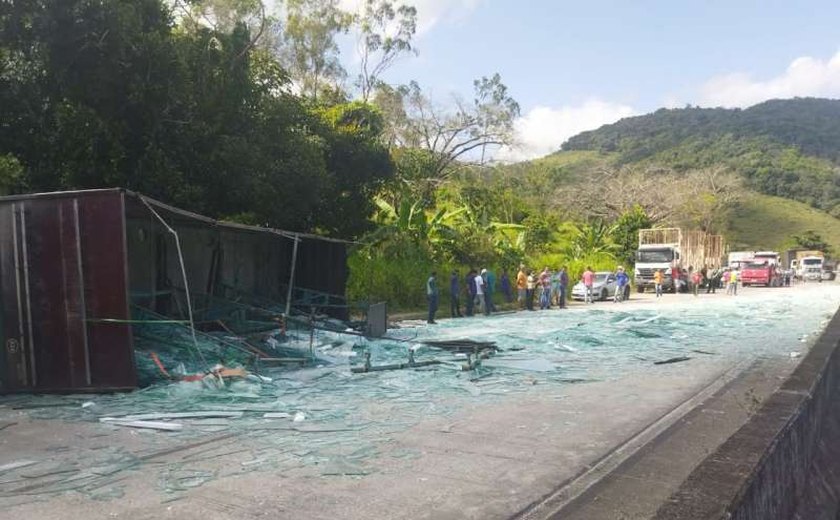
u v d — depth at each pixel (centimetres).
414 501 473
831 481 594
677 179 6762
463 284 2811
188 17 1794
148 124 1460
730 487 290
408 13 3784
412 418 733
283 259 1900
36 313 885
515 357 1224
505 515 448
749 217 11194
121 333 873
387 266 2561
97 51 1338
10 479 521
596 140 17412
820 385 635
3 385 880
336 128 2322
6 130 1388
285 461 569
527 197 5356
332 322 1583
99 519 438
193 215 1062
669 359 1187
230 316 1405
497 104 4109
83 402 820
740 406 777
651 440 636
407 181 3638
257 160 1683
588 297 3228
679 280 4062
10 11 1245
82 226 881
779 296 3625
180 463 562
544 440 640
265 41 2997
